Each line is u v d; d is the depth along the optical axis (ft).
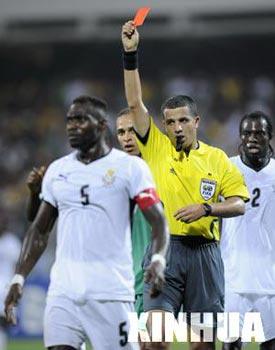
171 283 79.97
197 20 333.42
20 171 301.02
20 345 175.73
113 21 336.29
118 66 356.59
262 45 344.90
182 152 81.05
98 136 69.41
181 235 80.43
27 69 360.07
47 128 327.06
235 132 309.63
